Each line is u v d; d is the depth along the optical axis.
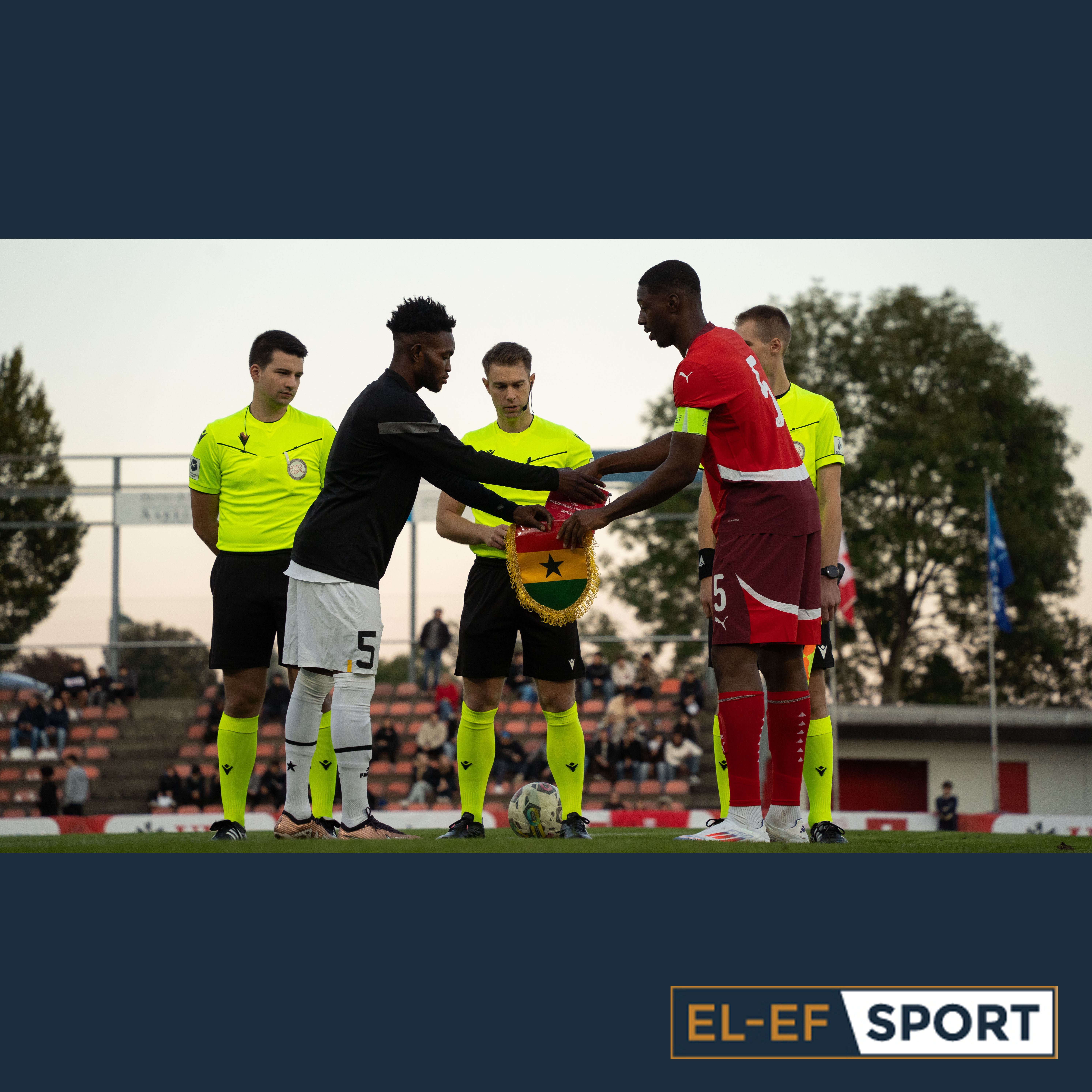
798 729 9.30
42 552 50.06
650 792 39.25
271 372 10.97
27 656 44.44
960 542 71.81
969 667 75.62
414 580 42.00
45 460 43.88
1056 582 73.50
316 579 9.62
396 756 42.34
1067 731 54.81
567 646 11.16
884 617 74.75
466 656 11.18
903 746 56.22
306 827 10.53
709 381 8.55
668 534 67.81
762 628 8.55
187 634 44.16
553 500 10.34
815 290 74.19
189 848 8.43
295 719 10.33
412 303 9.71
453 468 9.62
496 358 11.27
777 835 9.39
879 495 72.69
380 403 9.54
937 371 72.69
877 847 9.16
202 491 11.22
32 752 43.34
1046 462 72.50
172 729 44.12
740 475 8.61
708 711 43.94
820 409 10.98
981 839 10.55
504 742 37.69
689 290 8.91
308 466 11.12
